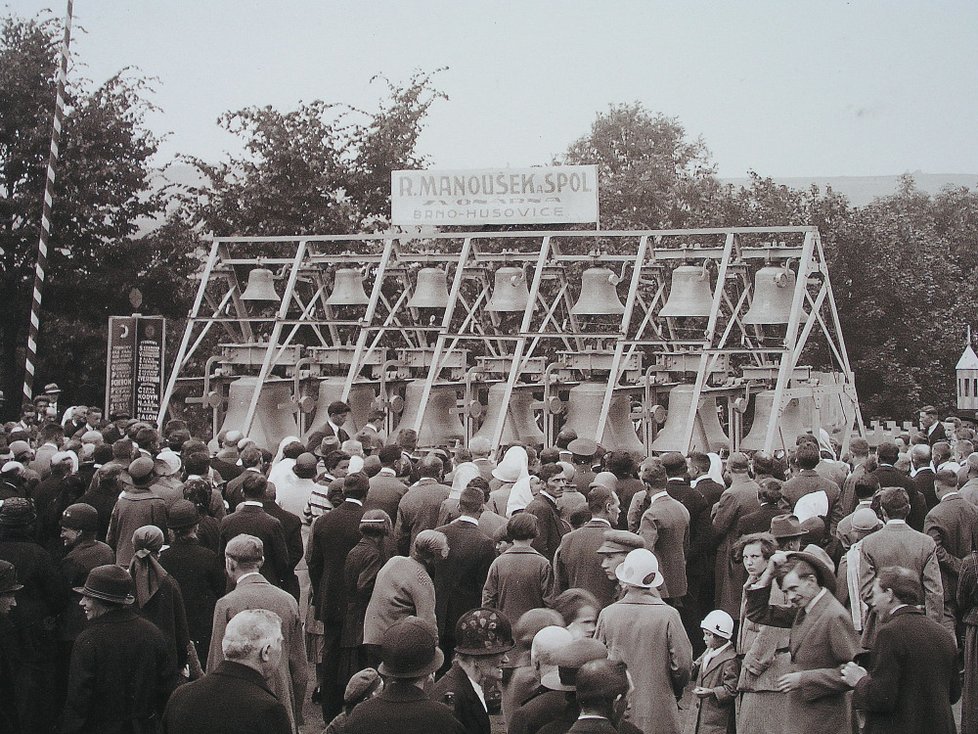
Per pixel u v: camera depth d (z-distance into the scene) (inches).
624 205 1451.8
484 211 780.6
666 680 302.4
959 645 458.0
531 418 821.2
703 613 479.5
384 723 228.8
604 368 770.8
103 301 1160.8
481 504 395.9
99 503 440.8
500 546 391.9
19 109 1146.0
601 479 456.8
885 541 372.5
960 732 397.7
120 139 1162.0
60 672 389.7
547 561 363.9
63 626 385.1
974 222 2731.3
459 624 280.4
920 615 286.2
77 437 599.2
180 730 241.0
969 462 487.5
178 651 333.1
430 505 430.0
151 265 1171.9
